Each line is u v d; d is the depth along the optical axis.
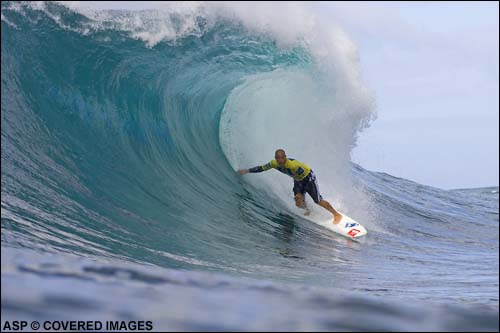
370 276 27.62
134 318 11.20
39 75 34.31
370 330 11.65
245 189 39.03
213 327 11.09
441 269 31.30
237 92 45.97
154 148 37.31
